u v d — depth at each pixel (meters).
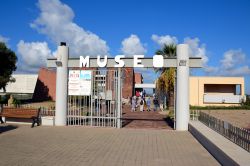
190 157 9.51
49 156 9.48
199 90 45.12
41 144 11.43
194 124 14.66
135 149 10.66
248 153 8.11
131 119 22.83
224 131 11.09
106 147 10.97
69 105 17.25
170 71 34.84
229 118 24.97
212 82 45.03
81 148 10.75
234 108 40.06
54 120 17.05
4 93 60.75
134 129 16.00
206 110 35.34
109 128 16.14
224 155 8.24
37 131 14.72
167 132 14.95
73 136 13.36
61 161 8.86
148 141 12.31
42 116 17.38
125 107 42.81
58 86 16.91
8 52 46.41
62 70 16.84
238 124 19.94
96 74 17.02
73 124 17.42
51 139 12.54
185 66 15.73
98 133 14.33
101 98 17.02
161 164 8.62
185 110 15.77
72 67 16.98
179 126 15.81
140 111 34.03
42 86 59.03
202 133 11.77
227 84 46.91
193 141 12.42
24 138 12.71
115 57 16.38
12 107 17.91
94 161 8.88
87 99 17.44
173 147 11.09
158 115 27.53
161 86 36.50
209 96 44.97
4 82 46.25
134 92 59.84
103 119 16.83
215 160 9.12
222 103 44.59
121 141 12.24
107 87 16.89
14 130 14.96
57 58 16.81
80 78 16.92
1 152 10.01
